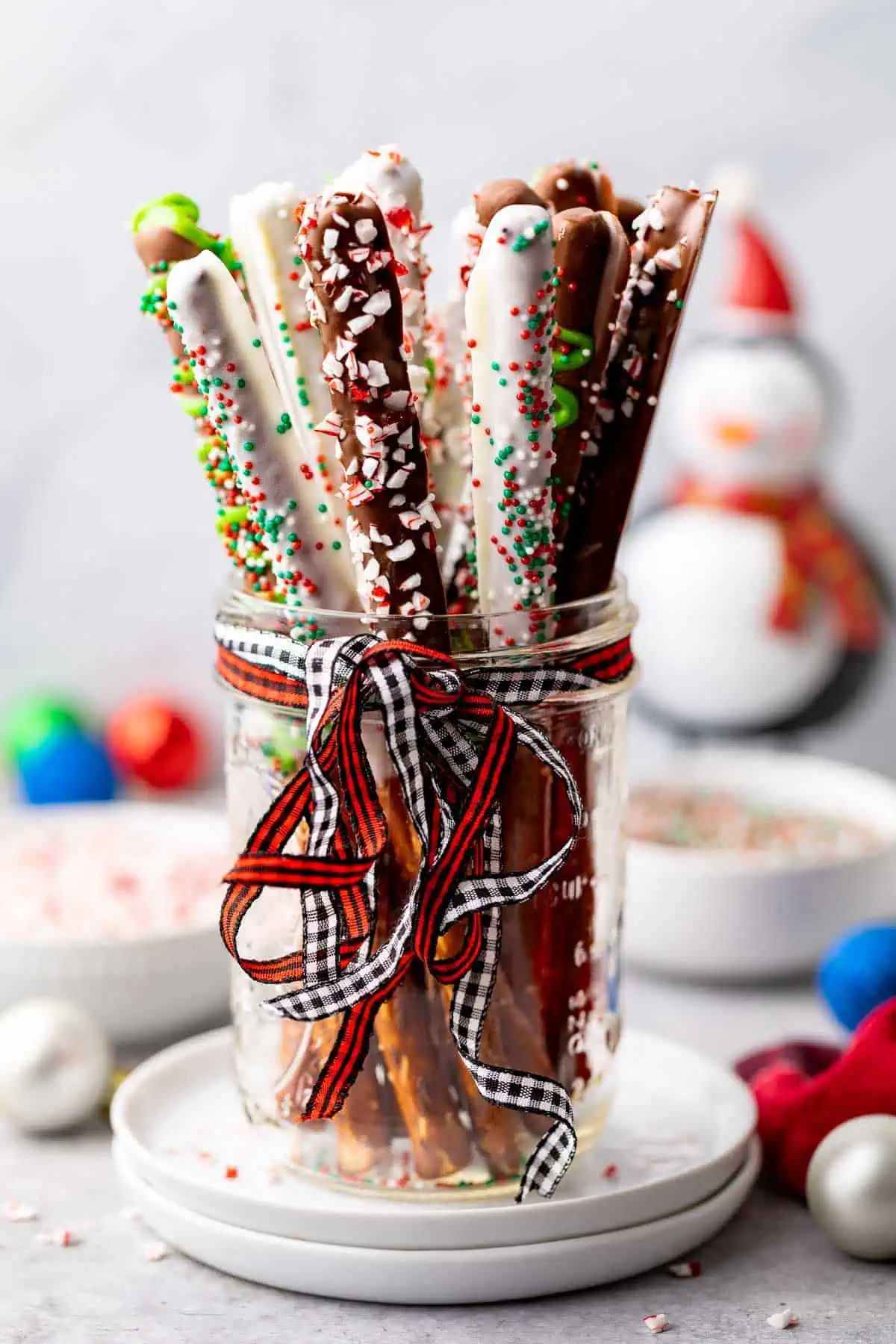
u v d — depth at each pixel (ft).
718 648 2.94
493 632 1.93
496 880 1.89
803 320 3.18
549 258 1.84
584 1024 2.03
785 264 2.94
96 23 3.33
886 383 3.24
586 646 1.95
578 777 1.99
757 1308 1.98
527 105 3.22
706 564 2.93
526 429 1.88
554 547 1.97
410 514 1.90
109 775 3.29
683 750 3.34
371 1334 1.94
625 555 3.07
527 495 1.90
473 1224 1.95
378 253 1.86
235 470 1.93
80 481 3.56
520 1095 1.92
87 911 2.57
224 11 3.28
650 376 1.97
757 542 2.93
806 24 3.12
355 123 3.28
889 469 3.27
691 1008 2.58
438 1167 1.97
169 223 1.95
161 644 3.62
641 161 3.22
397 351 1.88
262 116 3.31
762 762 2.96
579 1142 2.04
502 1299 1.98
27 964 2.37
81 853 2.78
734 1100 2.18
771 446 2.90
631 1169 2.08
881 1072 2.14
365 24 3.23
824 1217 2.05
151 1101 2.20
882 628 3.07
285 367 1.95
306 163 3.32
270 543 1.94
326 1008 1.90
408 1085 1.96
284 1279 1.98
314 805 1.89
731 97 3.17
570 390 1.95
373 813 1.89
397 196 1.94
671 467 3.28
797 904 2.58
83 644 3.64
